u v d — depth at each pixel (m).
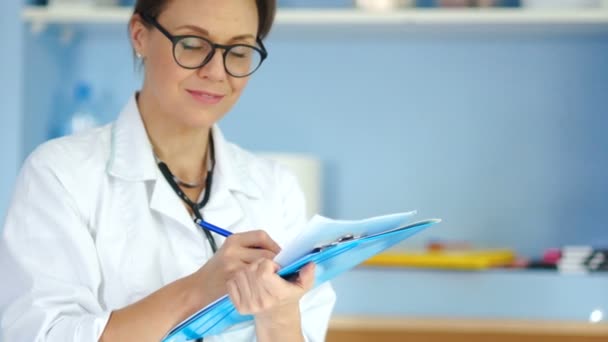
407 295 2.74
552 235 3.11
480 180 3.12
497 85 3.13
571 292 2.71
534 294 2.71
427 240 3.14
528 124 3.12
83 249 1.50
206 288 1.39
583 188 3.10
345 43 3.17
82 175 1.56
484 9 2.89
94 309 1.49
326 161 3.17
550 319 2.71
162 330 1.40
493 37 3.10
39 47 3.01
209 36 1.52
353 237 1.33
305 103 3.18
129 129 1.63
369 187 3.15
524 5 2.92
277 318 1.48
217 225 1.63
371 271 2.75
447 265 2.72
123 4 3.17
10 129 2.87
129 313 1.42
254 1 1.57
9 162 2.87
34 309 1.46
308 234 1.26
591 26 2.91
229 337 1.57
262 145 3.19
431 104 3.14
